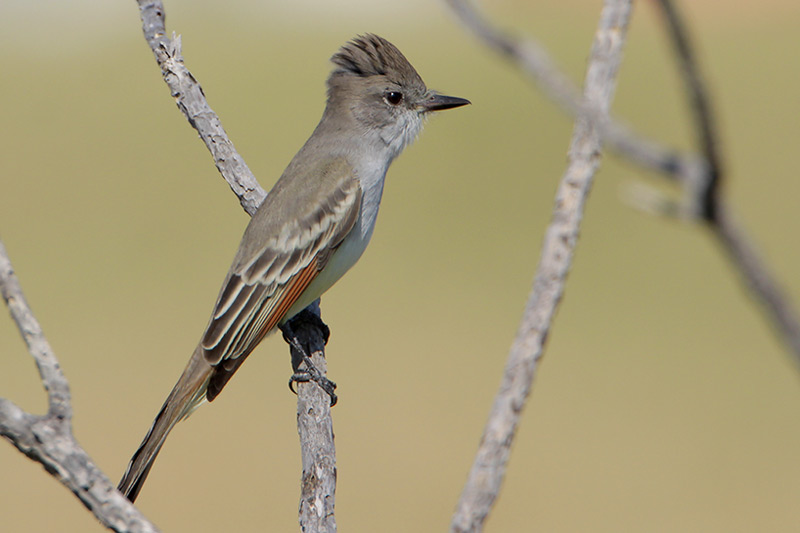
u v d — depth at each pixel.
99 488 2.70
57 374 2.72
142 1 6.23
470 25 1.28
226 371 5.67
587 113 1.20
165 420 5.31
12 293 2.73
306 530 4.39
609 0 2.29
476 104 24.70
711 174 0.99
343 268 6.34
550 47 26.72
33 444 2.68
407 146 6.68
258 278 5.86
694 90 1.00
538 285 2.04
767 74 26.06
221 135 6.24
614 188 20.22
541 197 20.84
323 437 4.99
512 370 1.98
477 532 1.93
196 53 27.70
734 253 0.99
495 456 1.95
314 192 6.13
